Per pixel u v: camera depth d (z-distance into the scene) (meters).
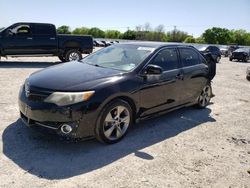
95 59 5.55
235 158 4.43
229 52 40.72
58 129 3.99
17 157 3.87
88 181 3.45
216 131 5.52
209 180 3.73
